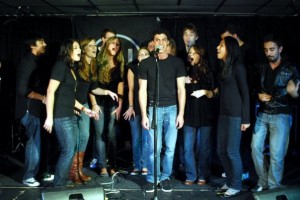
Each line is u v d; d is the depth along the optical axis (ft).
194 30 13.02
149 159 11.60
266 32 17.42
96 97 13.15
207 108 11.98
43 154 13.15
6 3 15.29
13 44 18.20
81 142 12.53
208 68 12.09
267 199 8.65
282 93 10.66
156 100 9.82
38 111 12.13
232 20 17.42
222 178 13.29
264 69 11.04
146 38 17.58
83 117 12.37
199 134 12.64
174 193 11.67
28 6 15.88
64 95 10.83
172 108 11.41
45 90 12.50
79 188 8.93
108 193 11.61
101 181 12.84
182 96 11.43
